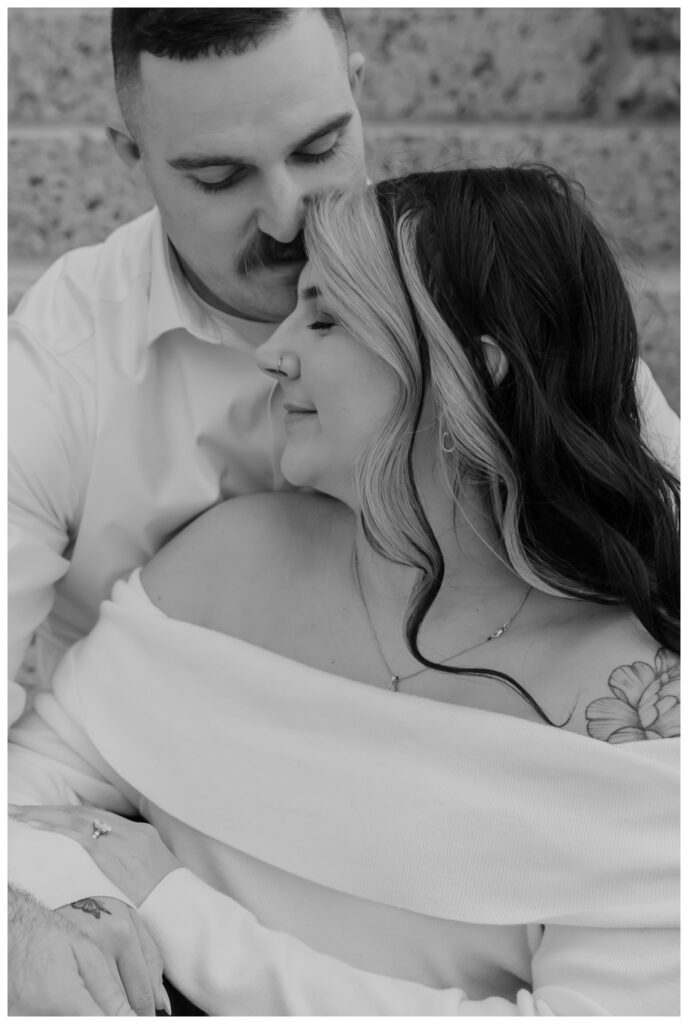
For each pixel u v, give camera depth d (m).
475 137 2.60
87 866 1.42
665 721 1.31
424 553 1.36
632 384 1.44
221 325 1.70
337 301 1.34
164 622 1.56
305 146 1.42
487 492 1.38
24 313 1.77
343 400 1.37
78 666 1.64
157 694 1.55
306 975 1.33
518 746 1.33
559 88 2.64
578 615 1.41
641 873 1.27
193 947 1.38
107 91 2.64
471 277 1.32
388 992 1.31
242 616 1.56
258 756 1.46
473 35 2.61
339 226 1.35
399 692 1.43
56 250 2.67
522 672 1.39
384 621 1.48
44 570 1.76
